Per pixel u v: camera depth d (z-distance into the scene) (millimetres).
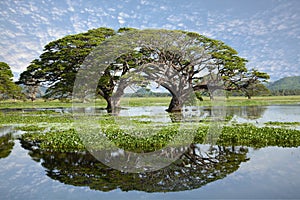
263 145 8797
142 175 5875
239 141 9234
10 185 5281
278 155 7469
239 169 6238
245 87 25797
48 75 27375
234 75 24641
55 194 4836
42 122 15750
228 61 23156
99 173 6043
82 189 5059
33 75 27297
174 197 4688
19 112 24562
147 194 4820
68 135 9977
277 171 6035
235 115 19359
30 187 5180
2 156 7617
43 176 5840
